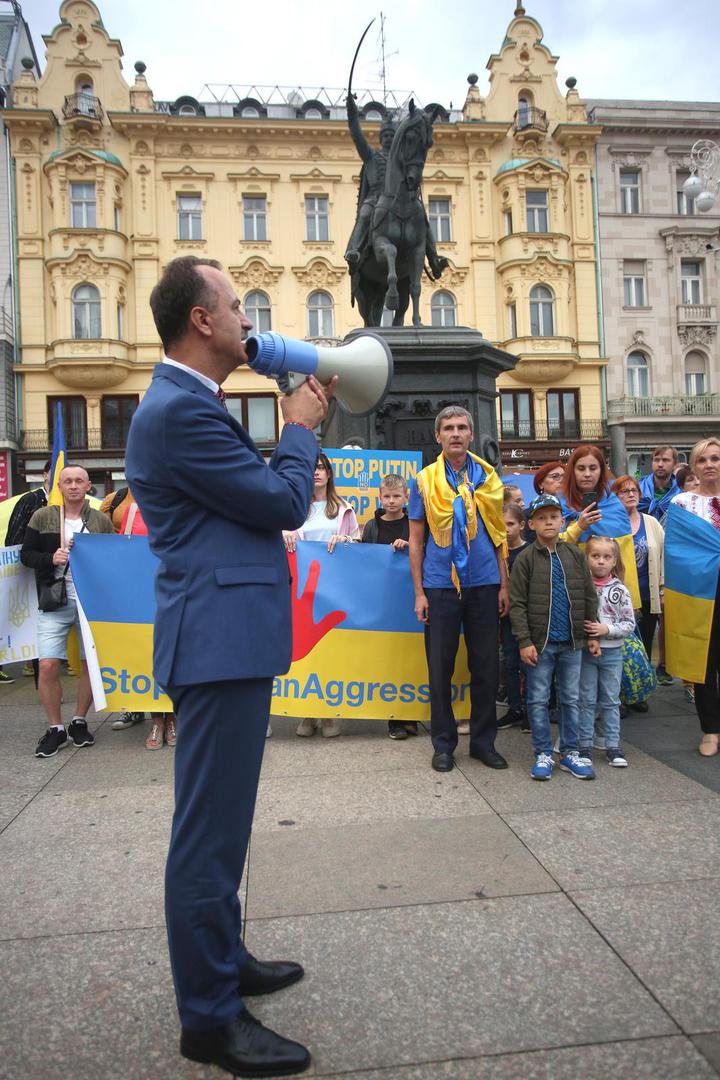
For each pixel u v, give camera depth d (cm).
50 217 2697
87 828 324
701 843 292
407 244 741
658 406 2961
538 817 323
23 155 2681
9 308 2678
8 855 297
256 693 187
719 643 404
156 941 234
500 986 205
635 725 477
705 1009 194
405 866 278
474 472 409
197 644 179
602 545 396
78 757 432
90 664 439
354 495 620
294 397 210
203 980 179
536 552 388
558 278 2869
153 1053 185
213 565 182
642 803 337
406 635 458
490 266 2880
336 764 406
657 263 2998
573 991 202
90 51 2755
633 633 480
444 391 645
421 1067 176
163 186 2758
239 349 197
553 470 516
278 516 186
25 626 507
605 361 2919
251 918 243
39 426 2717
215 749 182
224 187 2781
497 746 441
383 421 641
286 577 197
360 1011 197
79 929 241
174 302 189
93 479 2720
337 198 2820
